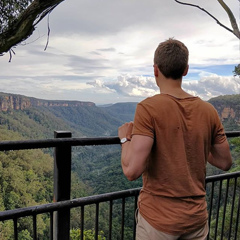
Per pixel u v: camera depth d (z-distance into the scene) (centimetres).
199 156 98
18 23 220
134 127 94
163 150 93
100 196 123
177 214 94
